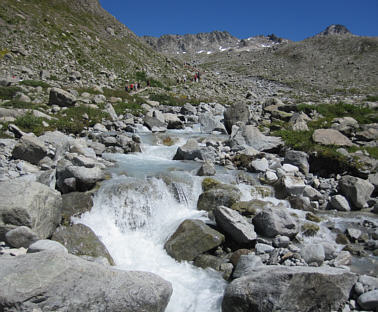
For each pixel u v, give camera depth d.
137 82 41.09
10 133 13.15
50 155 11.21
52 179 9.52
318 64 81.94
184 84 46.72
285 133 16.34
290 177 11.23
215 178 11.19
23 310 4.34
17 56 35.09
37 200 7.00
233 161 13.73
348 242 8.10
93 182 9.41
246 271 6.21
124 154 14.48
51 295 4.54
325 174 12.38
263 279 5.42
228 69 91.06
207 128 20.36
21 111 16.50
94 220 8.65
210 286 6.54
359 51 86.25
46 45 40.47
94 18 63.28
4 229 6.50
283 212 8.11
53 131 14.12
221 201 9.77
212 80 55.06
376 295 5.37
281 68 83.12
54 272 4.76
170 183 10.39
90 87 29.86
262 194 10.73
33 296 4.41
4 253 6.05
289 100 37.78
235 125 18.14
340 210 10.16
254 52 124.44
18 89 23.05
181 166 12.66
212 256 7.50
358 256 7.45
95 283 4.89
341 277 5.54
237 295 5.45
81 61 41.16
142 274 5.49
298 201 10.22
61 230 7.45
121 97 28.53
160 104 30.53
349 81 61.22
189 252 7.62
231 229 7.90
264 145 14.87
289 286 5.21
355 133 16.22
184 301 6.07
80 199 8.81
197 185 10.66
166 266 7.34
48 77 31.78
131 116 21.92
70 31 49.06
